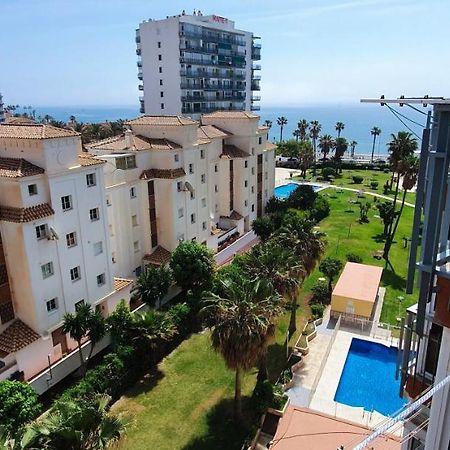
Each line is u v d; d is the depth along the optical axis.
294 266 33.78
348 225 72.06
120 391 32.06
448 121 9.23
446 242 9.95
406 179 59.03
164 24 107.38
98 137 110.31
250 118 63.25
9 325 32.22
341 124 149.75
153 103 114.31
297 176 113.62
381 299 46.38
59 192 33.12
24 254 30.98
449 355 10.40
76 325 31.62
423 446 12.28
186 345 38.44
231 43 122.88
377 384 33.16
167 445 27.44
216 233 58.00
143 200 46.88
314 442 26.12
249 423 29.05
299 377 33.28
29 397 26.66
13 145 32.44
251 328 24.67
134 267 47.28
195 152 51.31
